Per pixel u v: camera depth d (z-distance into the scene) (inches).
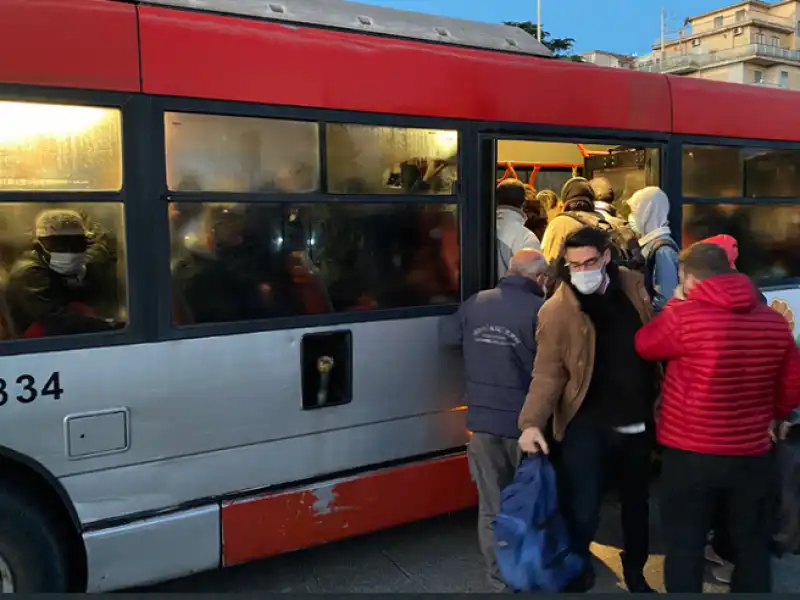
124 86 114.7
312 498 134.9
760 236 204.2
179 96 119.3
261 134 127.9
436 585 145.6
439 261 150.0
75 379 112.1
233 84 124.2
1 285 107.8
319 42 134.1
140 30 116.6
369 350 141.3
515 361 133.6
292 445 133.3
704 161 191.6
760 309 108.4
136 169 116.3
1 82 105.3
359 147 138.8
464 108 150.6
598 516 123.6
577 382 121.7
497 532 119.9
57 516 115.2
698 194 190.4
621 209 218.2
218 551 125.6
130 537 117.0
